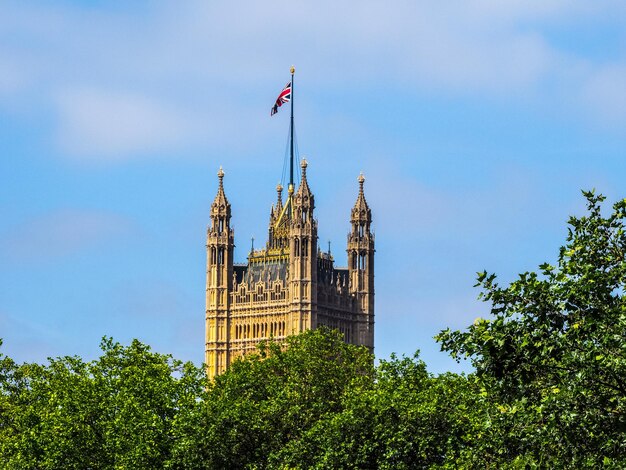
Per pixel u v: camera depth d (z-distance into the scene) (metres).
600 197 90.00
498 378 87.00
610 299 85.75
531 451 89.81
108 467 166.88
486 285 88.50
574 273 87.81
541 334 85.50
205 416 165.62
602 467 83.69
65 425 171.88
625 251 88.62
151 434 163.88
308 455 156.50
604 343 82.81
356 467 146.25
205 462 163.00
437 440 141.12
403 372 173.88
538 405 87.00
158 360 190.00
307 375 197.50
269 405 174.62
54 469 170.25
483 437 102.56
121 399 173.00
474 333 87.88
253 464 161.25
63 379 189.38
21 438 180.88
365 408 150.88
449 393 143.88
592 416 83.62
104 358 192.62
